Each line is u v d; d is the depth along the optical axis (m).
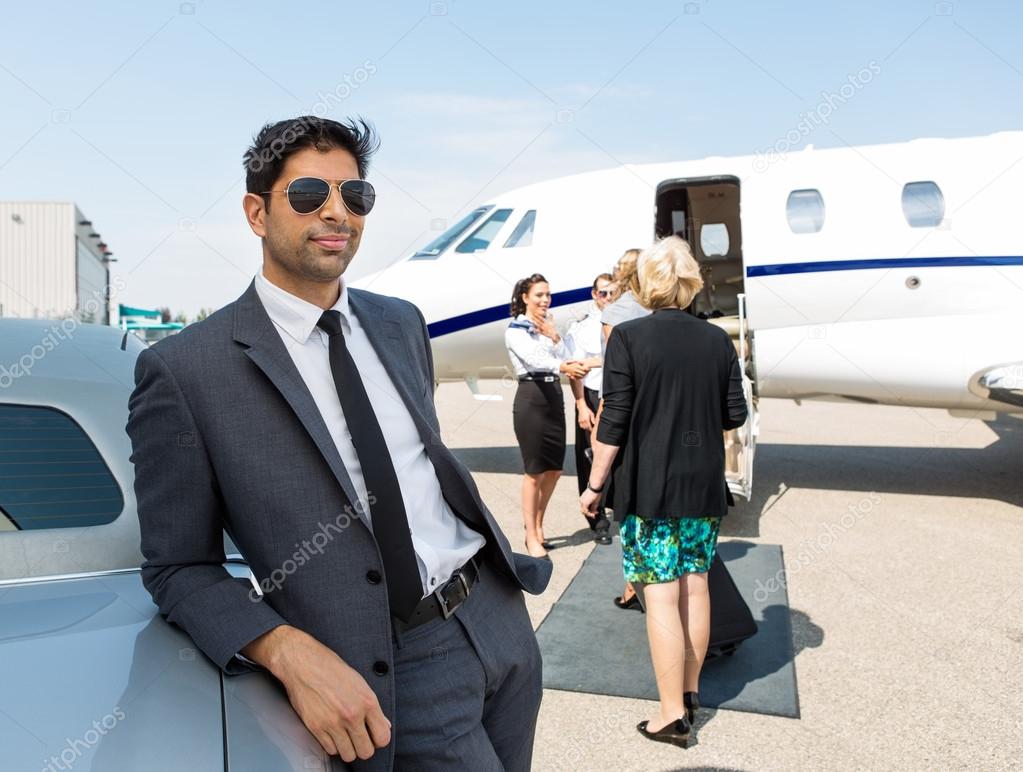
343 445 1.38
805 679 3.28
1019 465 7.59
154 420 1.29
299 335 1.39
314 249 1.33
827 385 6.95
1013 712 3.00
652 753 2.75
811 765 2.67
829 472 7.30
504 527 5.57
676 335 2.76
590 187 7.41
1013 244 6.40
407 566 1.36
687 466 2.72
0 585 1.41
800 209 6.95
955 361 6.47
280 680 1.22
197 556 1.33
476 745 1.42
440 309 7.39
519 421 4.77
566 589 4.27
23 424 1.66
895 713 3.00
